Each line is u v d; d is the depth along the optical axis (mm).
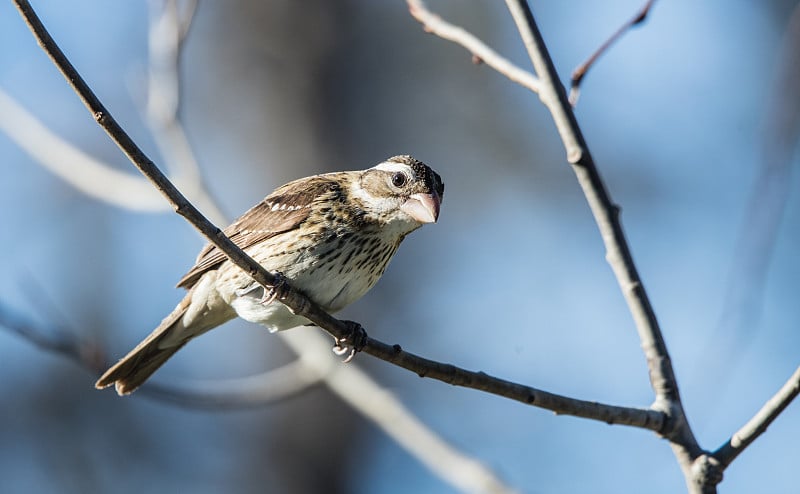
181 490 15062
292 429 15203
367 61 16578
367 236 8094
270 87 16297
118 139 5953
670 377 6992
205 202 9828
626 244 7250
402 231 8211
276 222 8008
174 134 9852
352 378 9734
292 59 16375
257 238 8047
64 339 8875
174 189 6207
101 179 10234
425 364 6832
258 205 8289
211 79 16359
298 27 16469
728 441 6758
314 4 16547
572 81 7625
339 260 7992
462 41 7801
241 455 15203
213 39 16484
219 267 8109
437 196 8109
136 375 8695
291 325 8016
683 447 6840
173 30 9906
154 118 9867
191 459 15219
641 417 6820
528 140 16641
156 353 8641
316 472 15055
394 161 8328
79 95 5816
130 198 10109
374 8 16734
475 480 9242
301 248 7926
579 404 6758
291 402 15250
